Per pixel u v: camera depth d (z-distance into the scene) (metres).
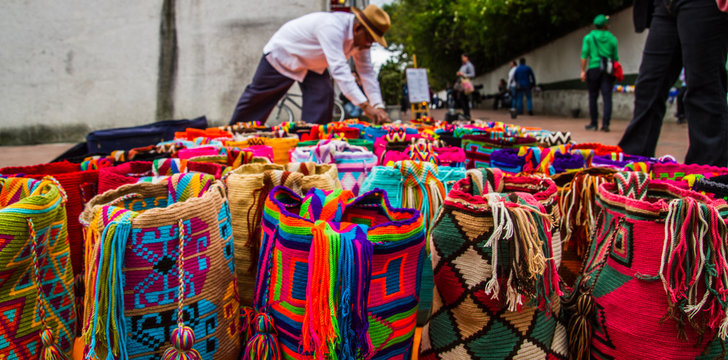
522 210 1.11
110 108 7.90
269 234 1.19
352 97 3.87
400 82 21.22
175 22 7.78
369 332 1.09
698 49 2.89
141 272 1.07
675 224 1.07
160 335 1.09
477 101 23.12
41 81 7.77
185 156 1.88
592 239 1.32
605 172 1.55
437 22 22.64
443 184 1.59
